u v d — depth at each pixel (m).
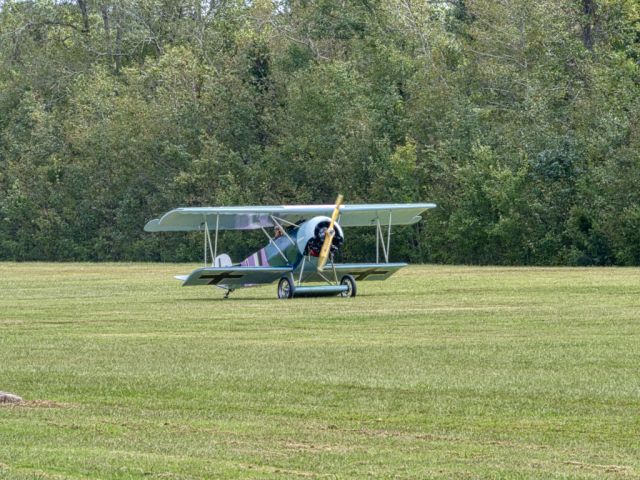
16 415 38.94
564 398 41.06
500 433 35.50
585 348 55.19
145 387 44.91
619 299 84.56
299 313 78.19
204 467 30.86
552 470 30.41
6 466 31.09
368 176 191.12
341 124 191.88
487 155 171.00
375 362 51.41
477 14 197.62
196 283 94.25
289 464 31.27
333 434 35.50
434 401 41.03
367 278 101.62
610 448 33.22
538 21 185.38
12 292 107.31
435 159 177.75
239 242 198.38
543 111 173.38
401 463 31.38
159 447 33.56
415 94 190.38
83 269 157.88
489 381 45.19
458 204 174.25
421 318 72.69
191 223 97.00
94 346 59.56
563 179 166.38
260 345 58.97
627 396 41.19
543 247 165.25
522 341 58.69
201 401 41.66
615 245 156.75
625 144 160.88
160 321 74.12
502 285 103.00
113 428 36.53
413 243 187.12
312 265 95.62
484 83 188.88
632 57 182.12
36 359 54.22
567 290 94.88
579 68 179.00
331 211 97.31
